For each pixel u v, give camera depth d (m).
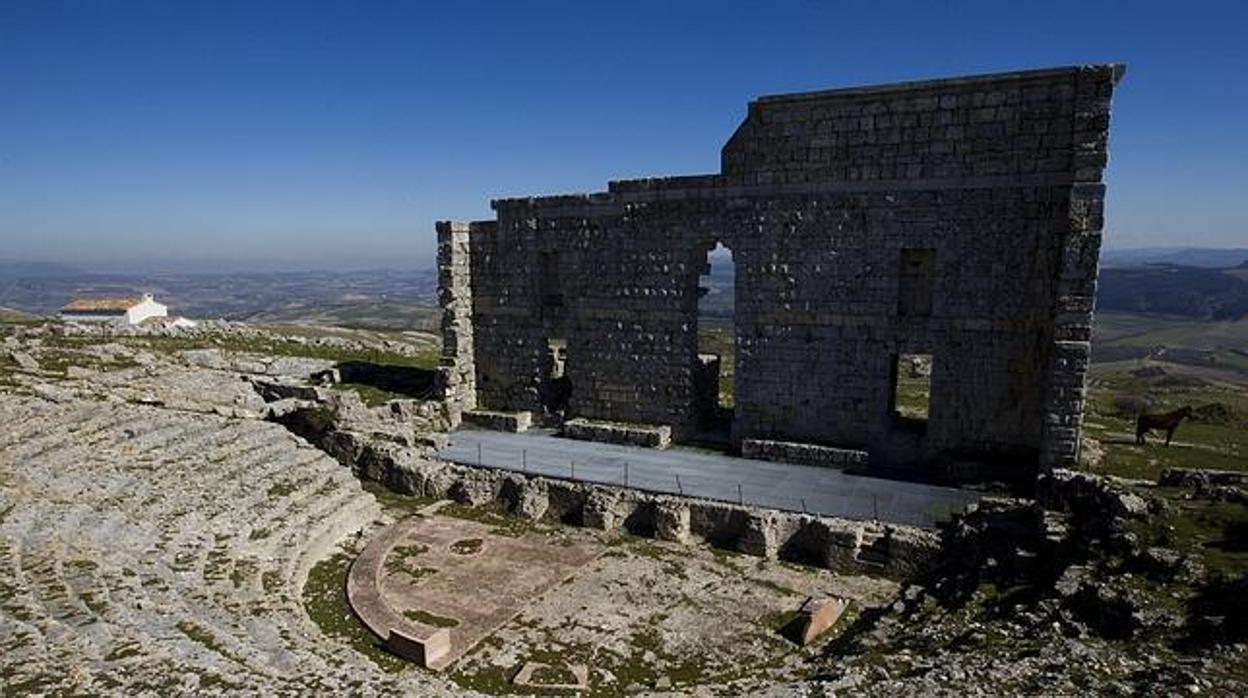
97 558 24.34
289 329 111.38
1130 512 23.67
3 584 21.48
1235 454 32.53
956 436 34.66
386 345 72.31
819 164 35.47
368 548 31.38
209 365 52.84
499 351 46.09
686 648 23.97
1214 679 15.30
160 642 19.08
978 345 33.62
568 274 42.84
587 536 32.62
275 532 30.30
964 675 17.05
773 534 30.41
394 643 23.78
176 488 31.17
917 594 25.48
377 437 40.31
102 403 38.31
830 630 24.80
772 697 17.97
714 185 38.00
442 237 44.97
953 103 32.56
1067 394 30.56
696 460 37.62
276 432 38.53
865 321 35.59
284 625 22.94
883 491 32.72
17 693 15.94
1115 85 29.36
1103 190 29.47
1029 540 26.03
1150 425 34.44
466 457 38.84
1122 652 17.61
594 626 25.39
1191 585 19.88
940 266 33.78
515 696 21.16
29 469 29.64
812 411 37.31
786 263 36.81
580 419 43.59
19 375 42.94
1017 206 32.06
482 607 26.75
